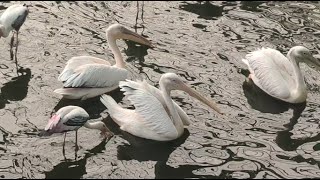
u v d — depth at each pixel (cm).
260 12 1647
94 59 1247
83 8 1650
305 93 1220
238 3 1705
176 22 1579
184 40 1481
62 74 1187
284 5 1691
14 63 1341
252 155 1038
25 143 1046
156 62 1373
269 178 974
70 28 1525
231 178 972
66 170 981
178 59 1389
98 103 1195
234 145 1066
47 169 981
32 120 1121
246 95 1243
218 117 1159
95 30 1523
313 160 1028
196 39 1488
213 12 1642
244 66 1364
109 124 1122
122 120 1101
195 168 999
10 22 1366
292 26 1568
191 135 1097
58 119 1004
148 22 1576
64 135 1056
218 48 1445
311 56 1219
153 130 1073
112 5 1678
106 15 1612
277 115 1174
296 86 1223
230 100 1222
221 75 1323
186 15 1622
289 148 1062
